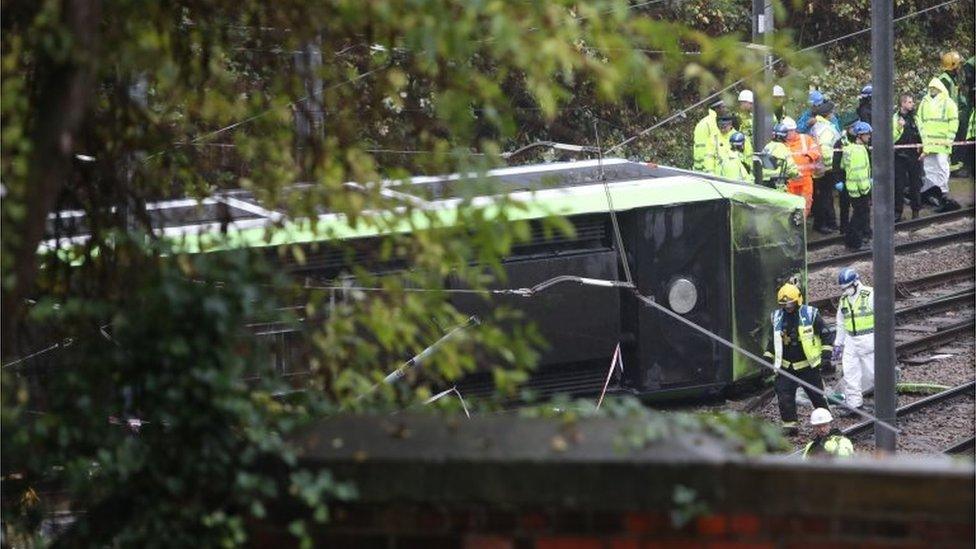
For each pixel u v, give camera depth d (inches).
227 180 532.1
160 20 456.4
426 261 432.8
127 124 484.1
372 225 444.1
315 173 459.2
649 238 1481.3
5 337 401.4
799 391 1659.7
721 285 1519.4
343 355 433.7
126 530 390.6
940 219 2325.3
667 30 418.0
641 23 412.5
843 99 2588.6
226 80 508.4
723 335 1521.9
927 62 2842.0
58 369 439.8
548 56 382.6
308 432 383.2
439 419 380.8
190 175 508.4
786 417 1525.6
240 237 442.6
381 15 388.8
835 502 340.2
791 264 1621.6
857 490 339.3
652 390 1498.5
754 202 1561.3
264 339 434.3
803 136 2156.7
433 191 495.5
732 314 1528.1
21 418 436.8
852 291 1595.7
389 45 462.9
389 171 449.7
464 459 355.9
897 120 2332.7
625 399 379.9
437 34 385.1
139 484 398.3
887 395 1326.3
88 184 480.7
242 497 379.6
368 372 438.3
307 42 479.5
